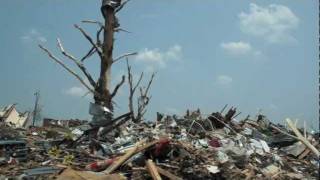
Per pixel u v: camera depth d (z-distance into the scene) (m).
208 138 18.86
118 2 18.73
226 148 15.20
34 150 14.86
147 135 18.48
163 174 11.49
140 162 12.57
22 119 37.88
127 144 16.19
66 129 22.53
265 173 13.77
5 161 13.05
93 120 17.58
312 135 22.16
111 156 14.22
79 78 18.00
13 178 10.98
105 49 18.27
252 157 15.46
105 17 18.53
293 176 14.15
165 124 22.44
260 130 22.81
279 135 20.53
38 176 11.20
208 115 22.80
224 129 21.58
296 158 17.88
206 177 11.80
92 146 15.30
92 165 12.25
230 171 12.47
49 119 32.84
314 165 15.90
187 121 22.06
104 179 10.58
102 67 18.33
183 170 11.93
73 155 14.23
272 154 16.97
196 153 13.35
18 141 15.44
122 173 11.65
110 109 18.00
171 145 12.93
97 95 17.86
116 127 16.91
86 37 18.11
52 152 14.44
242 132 21.36
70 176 10.52
